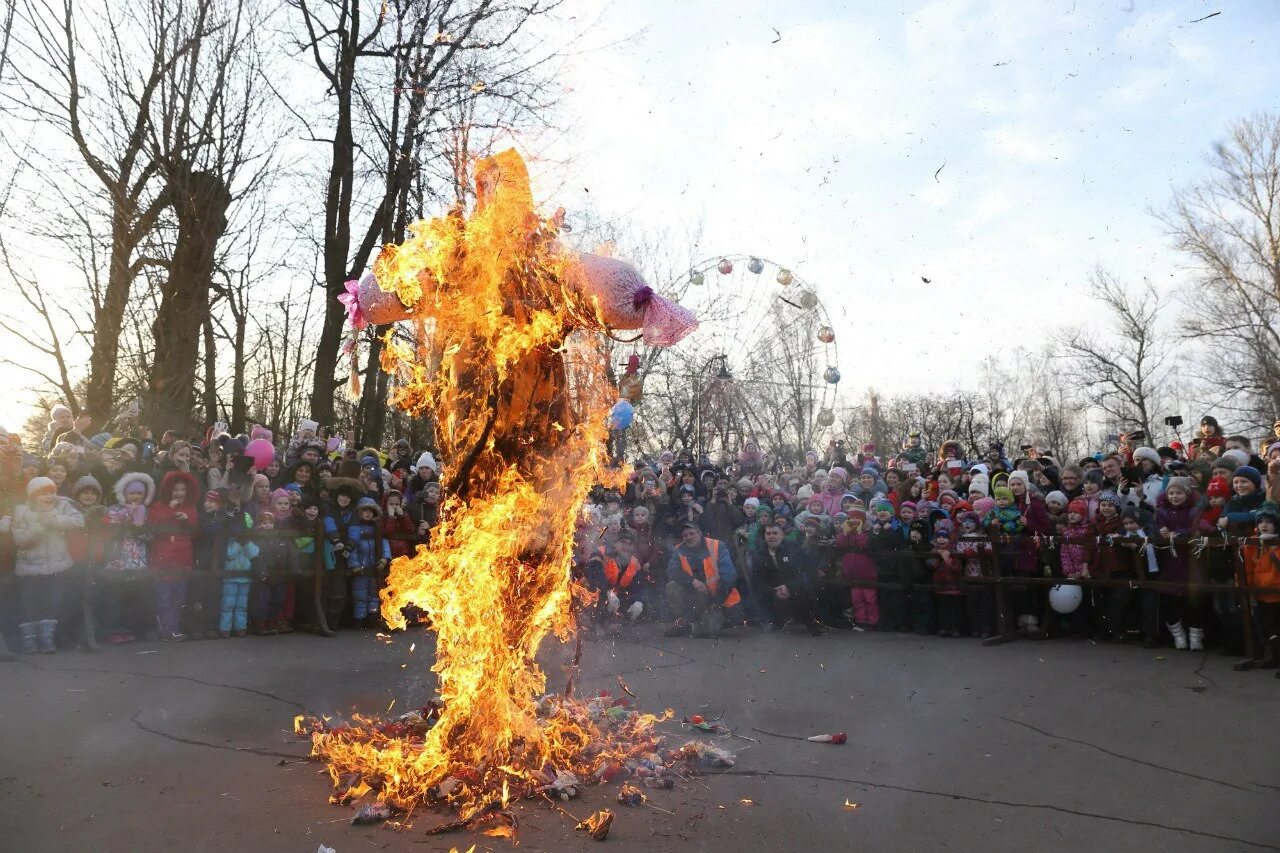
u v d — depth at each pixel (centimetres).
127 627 814
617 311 382
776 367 1822
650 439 2075
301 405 2562
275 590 880
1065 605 858
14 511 750
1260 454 983
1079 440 4800
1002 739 486
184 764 420
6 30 1363
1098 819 361
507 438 386
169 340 1528
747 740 483
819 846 333
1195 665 722
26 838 328
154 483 848
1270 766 434
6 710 522
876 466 1133
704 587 901
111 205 1450
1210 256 3472
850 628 968
